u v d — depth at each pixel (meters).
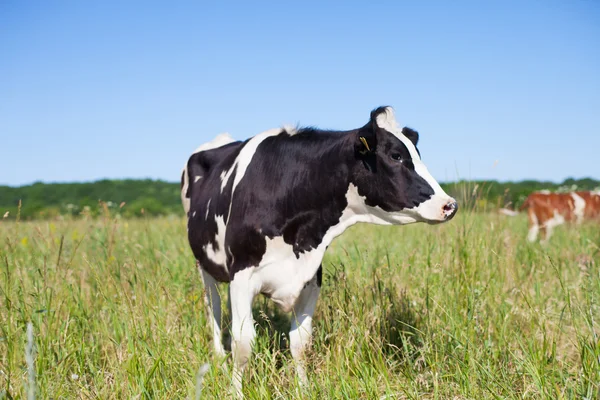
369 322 4.14
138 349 3.76
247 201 3.77
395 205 3.51
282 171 3.76
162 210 20.50
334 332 3.98
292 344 3.99
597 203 11.17
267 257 3.74
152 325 4.34
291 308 3.87
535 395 3.36
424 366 3.92
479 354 3.73
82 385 3.52
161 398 3.32
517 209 12.13
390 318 4.41
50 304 4.16
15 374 3.50
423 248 6.63
